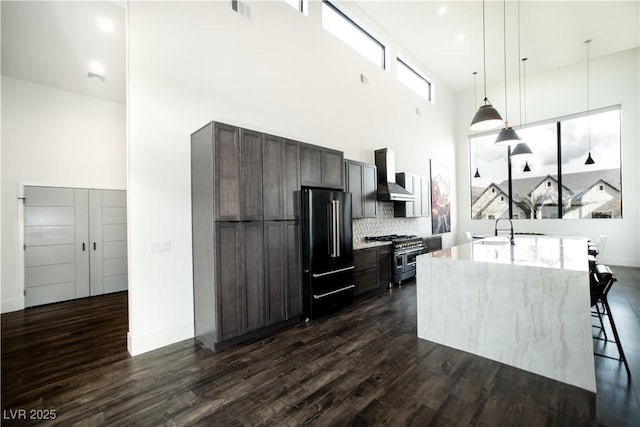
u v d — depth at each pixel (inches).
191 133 124.6
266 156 127.0
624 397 78.1
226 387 86.3
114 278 211.8
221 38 135.3
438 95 317.4
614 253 254.8
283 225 133.1
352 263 161.3
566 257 110.1
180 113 121.4
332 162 159.8
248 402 79.0
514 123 310.2
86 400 80.9
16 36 136.7
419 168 284.0
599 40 236.4
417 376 90.9
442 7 204.1
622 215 250.7
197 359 103.8
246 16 145.6
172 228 119.0
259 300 122.8
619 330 118.6
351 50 210.4
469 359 101.7
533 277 93.4
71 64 161.2
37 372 95.8
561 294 88.3
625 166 249.1
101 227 205.9
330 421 71.0
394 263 205.5
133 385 87.9
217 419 72.7
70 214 192.9
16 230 171.0
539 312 92.1
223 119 135.0
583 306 84.5
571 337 86.0
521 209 308.7
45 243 182.9
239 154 117.1
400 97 260.1
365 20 213.8
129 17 108.7
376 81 232.8
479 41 243.6
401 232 258.4
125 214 217.0
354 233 206.5
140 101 111.0
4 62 157.4
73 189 194.2
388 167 221.8
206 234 114.0
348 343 115.6
